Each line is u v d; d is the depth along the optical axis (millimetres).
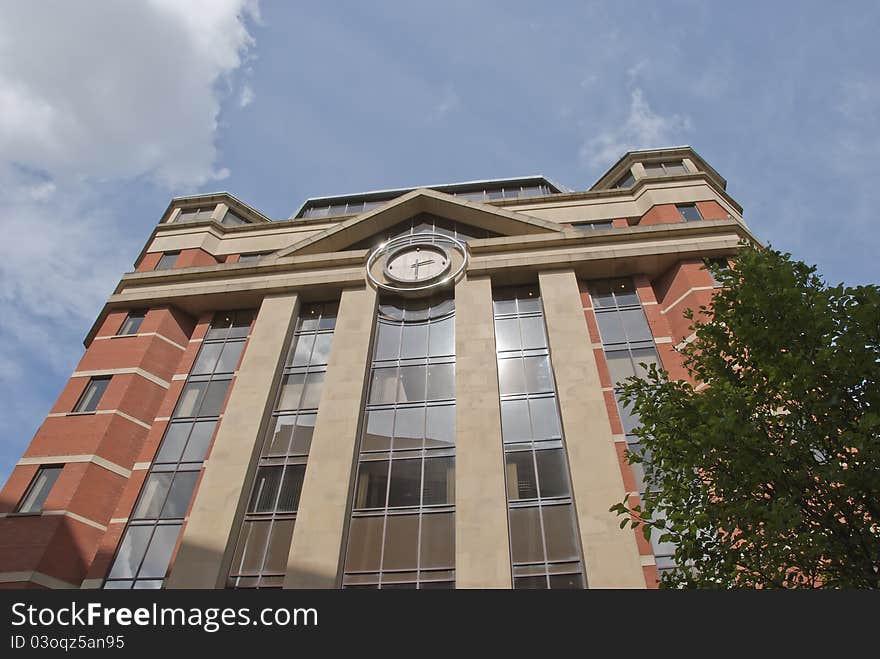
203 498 21516
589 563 18406
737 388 12742
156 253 34125
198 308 30031
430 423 23500
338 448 22422
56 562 20172
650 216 31953
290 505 21797
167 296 29688
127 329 29047
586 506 19641
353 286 29031
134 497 22641
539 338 25875
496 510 19922
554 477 21266
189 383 26812
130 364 26688
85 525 21516
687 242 28234
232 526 20812
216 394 26188
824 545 10008
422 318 27594
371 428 23688
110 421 24250
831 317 11586
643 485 20328
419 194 32656
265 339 27047
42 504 22047
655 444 12742
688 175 33625
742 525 10984
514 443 22297
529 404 23438
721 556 11383
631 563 18234
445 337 26625
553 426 22625
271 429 24203
